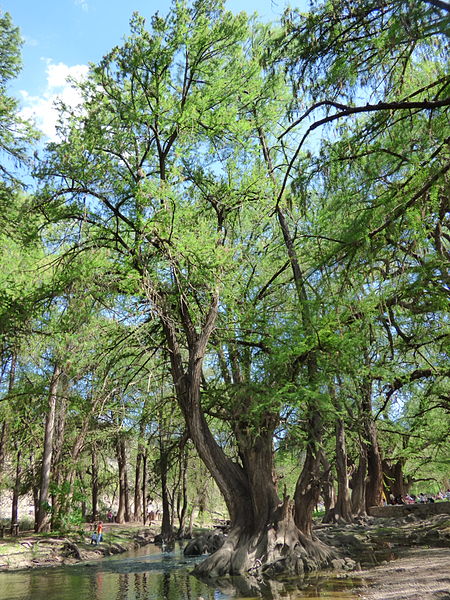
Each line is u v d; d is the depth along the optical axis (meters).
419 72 10.23
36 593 13.34
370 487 31.45
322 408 15.77
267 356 17.64
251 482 16.52
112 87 17.33
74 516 27.81
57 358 17.88
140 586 13.86
